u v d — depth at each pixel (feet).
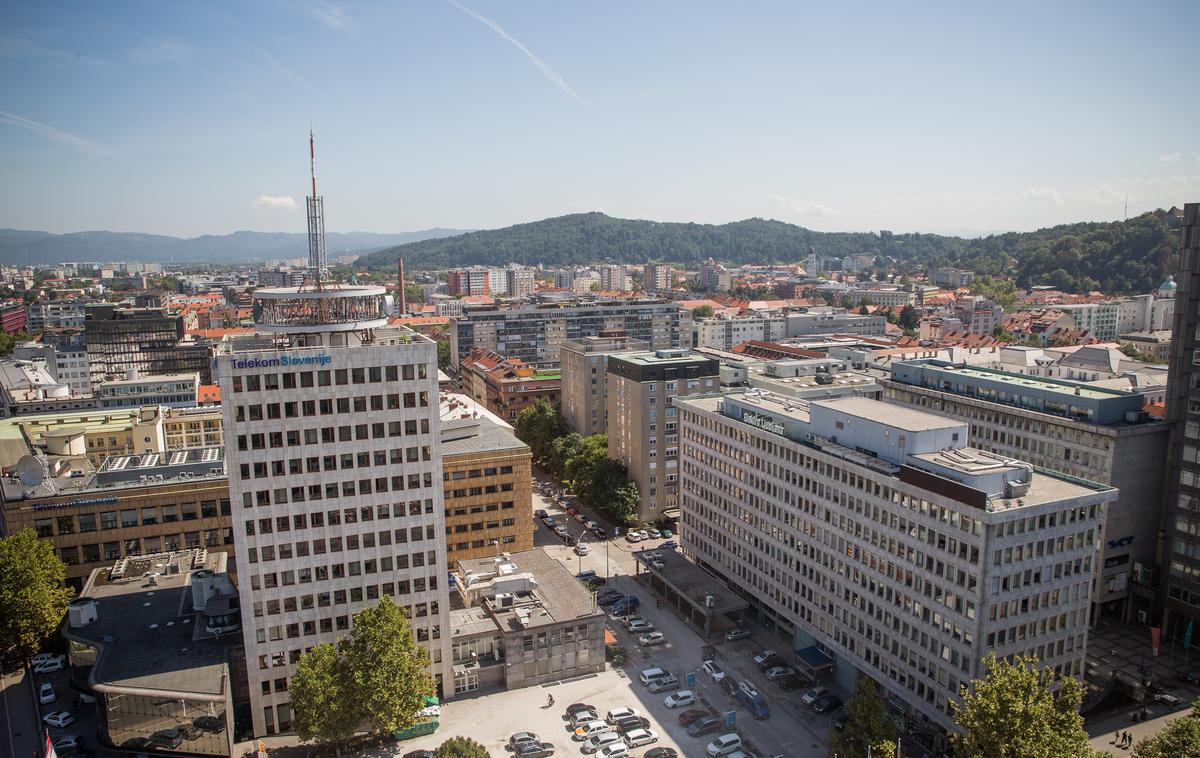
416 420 380.58
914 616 361.10
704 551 547.08
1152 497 491.72
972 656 328.70
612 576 569.64
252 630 366.63
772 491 464.24
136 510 468.34
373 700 342.64
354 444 371.35
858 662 399.65
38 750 356.79
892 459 381.19
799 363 604.49
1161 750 285.43
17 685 424.05
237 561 359.87
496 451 538.88
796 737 374.43
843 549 407.23
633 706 402.52
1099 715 386.93
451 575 499.51
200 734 346.74
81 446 581.12
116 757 349.41
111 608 414.62
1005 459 359.87
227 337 406.82
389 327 437.58
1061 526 336.70
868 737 308.40
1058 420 513.45
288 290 396.98
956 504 332.19
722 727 380.99
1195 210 456.45
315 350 359.46
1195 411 451.94
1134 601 492.95
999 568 325.21
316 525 370.12
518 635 416.26
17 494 463.83
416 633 396.78
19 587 414.62
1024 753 266.77
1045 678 292.81
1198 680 421.18
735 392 526.98
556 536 654.94
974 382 590.55
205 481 478.59
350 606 382.01
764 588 479.41
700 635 480.23
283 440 359.66
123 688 341.21
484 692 415.44
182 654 369.50
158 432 625.82
